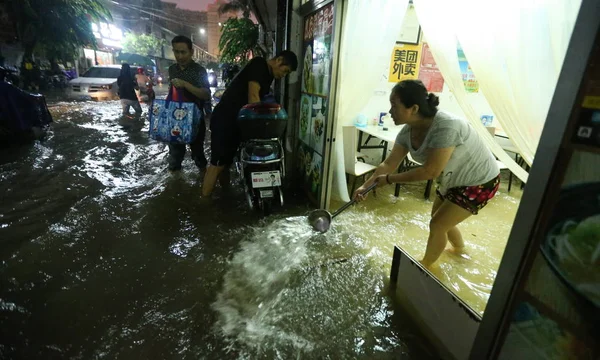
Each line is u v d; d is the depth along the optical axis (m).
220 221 3.34
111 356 1.81
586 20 0.89
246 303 2.24
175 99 4.03
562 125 0.97
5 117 5.29
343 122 3.46
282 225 3.30
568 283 1.02
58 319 2.03
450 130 2.05
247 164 3.32
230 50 9.21
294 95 4.18
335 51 2.98
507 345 1.25
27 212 3.30
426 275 1.97
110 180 4.22
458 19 2.11
